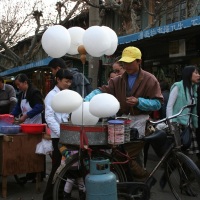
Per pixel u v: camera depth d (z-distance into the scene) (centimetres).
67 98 354
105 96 352
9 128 493
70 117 409
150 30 683
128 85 418
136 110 410
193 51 766
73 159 382
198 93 558
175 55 769
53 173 430
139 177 398
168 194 491
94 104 349
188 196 440
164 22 1302
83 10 1422
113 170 395
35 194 514
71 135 359
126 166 392
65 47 369
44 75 1506
